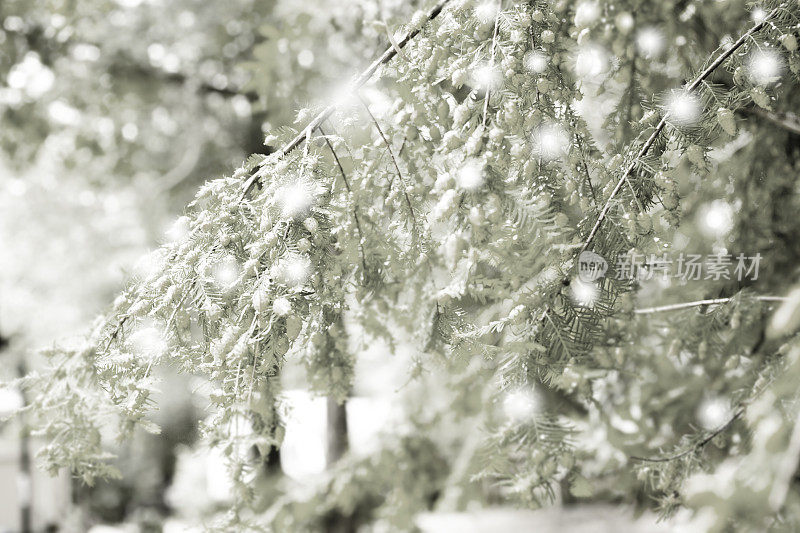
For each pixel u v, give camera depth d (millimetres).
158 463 8414
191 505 6660
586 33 1618
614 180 1621
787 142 1854
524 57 1612
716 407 1747
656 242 1624
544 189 1599
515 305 1611
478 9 1634
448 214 1522
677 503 1668
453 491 2602
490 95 1589
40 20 3887
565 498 2012
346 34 2541
